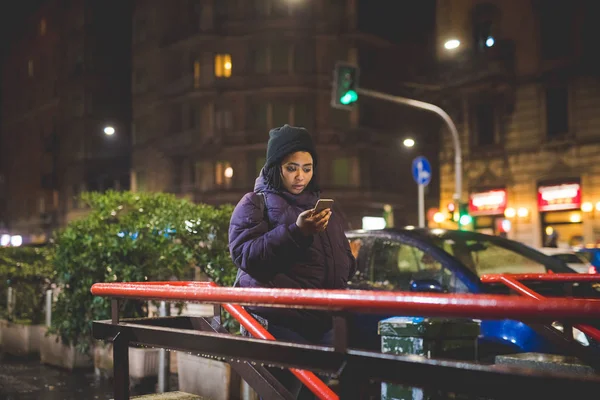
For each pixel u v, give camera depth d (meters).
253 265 2.77
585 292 5.35
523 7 28.69
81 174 52.09
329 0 42.28
